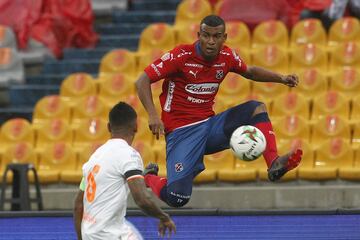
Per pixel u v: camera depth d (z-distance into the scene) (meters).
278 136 41.56
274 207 39.31
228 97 43.62
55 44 50.16
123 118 24.33
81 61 49.31
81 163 42.47
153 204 23.62
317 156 40.59
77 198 24.61
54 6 50.91
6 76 48.66
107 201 23.75
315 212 30.88
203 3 48.78
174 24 50.31
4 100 48.34
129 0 53.25
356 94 43.06
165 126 28.33
